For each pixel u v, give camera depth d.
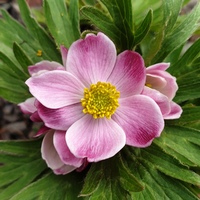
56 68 0.11
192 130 0.11
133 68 0.11
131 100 0.11
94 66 0.11
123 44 0.12
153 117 0.10
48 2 0.12
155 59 0.12
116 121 0.11
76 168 0.11
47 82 0.10
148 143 0.10
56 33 0.12
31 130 0.18
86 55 0.11
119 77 0.11
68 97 0.11
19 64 0.13
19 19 0.20
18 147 0.12
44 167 0.13
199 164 0.11
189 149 0.11
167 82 0.11
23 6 0.13
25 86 0.13
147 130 0.10
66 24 0.12
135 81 0.11
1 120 0.18
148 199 0.11
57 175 0.12
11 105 0.19
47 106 0.10
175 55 0.13
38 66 0.11
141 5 0.14
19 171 0.13
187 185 0.11
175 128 0.11
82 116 0.11
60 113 0.11
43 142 0.11
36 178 0.13
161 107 0.11
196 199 0.11
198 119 0.12
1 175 0.12
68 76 0.10
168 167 0.11
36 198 0.12
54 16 0.12
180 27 0.12
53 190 0.12
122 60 0.11
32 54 0.13
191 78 0.12
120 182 0.11
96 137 0.11
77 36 0.12
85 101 0.11
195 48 0.12
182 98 0.12
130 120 0.11
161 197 0.11
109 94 0.11
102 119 0.11
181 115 0.12
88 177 0.11
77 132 0.11
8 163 0.13
